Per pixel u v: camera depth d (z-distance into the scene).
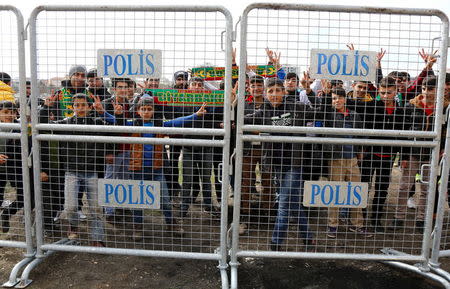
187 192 4.51
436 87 3.32
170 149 4.16
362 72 3.18
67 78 3.43
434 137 3.21
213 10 3.11
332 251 3.98
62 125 3.27
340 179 3.92
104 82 3.81
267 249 3.99
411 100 3.81
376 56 3.16
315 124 3.64
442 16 3.12
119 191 3.41
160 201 3.71
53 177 3.96
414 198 5.32
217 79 3.61
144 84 3.65
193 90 3.60
